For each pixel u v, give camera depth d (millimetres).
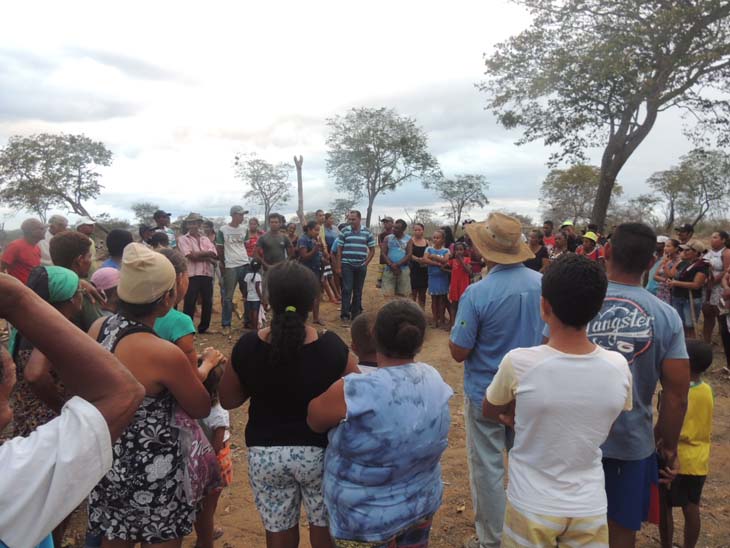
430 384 2414
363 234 10164
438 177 47750
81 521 3844
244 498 4383
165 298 2600
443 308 10664
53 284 3070
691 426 3338
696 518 3447
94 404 1221
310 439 2541
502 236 3238
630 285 2666
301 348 2510
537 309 3213
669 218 49500
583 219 53281
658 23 17516
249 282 9211
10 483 1085
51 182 40375
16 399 3037
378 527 2305
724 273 8586
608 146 20453
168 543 2617
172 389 2484
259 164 52438
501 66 20234
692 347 3336
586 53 18656
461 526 4000
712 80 18797
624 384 2248
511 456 2375
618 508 2674
